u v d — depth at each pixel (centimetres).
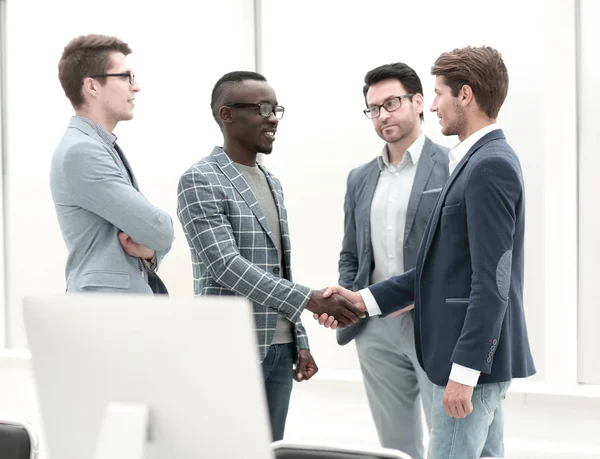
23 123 568
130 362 108
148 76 526
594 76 441
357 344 306
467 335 201
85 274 240
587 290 446
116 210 235
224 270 246
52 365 115
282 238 269
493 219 200
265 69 508
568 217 438
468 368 201
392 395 302
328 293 270
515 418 440
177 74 521
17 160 571
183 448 107
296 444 166
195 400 105
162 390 107
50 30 555
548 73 439
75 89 253
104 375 111
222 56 512
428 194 291
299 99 501
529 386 443
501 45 455
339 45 490
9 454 169
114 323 109
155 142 527
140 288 245
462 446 209
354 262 318
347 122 491
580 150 446
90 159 237
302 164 502
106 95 252
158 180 527
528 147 454
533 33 448
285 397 262
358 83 487
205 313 103
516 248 211
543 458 386
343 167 493
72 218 243
